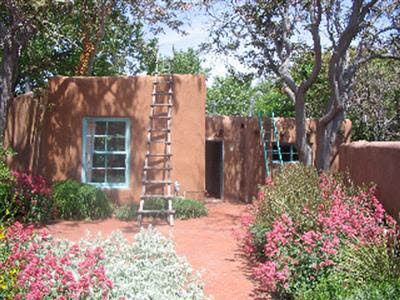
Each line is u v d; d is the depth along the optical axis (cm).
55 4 1187
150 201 1117
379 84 1944
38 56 1656
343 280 525
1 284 431
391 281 494
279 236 596
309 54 1723
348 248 577
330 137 1414
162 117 1190
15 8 1111
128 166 1216
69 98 1230
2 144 1116
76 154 1222
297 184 840
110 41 1759
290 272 574
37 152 1247
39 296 402
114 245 582
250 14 1503
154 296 459
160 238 598
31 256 471
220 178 1633
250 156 1595
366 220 660
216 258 766
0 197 941
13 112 1450
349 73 1435
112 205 1129
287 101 2311
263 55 1570
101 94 1226
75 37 1554
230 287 636
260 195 876
